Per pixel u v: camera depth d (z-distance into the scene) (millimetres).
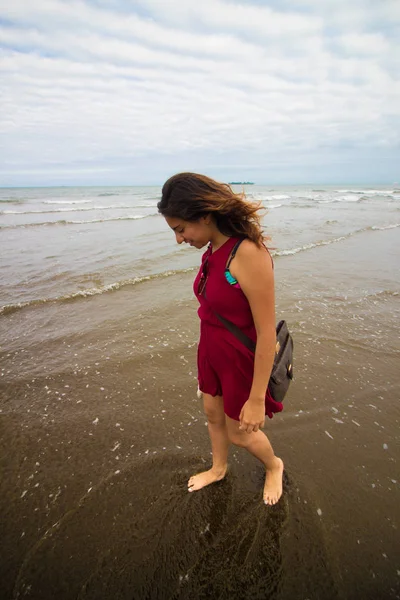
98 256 7965
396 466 2424
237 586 1714
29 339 4160
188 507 2121
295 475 2336
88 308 5109
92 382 3377
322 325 4555
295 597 1669
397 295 5668
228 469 2375
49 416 2902
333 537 1939
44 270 6770
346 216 16516
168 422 2861
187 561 1827
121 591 1696
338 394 3180
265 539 1931
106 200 30766
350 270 7102
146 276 6492
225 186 1417
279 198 34531
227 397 1706
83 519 2049
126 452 2551
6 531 1974
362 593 1681
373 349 3967
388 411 2965
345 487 2252
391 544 1903
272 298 1387
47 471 2381
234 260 1361
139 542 1924
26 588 1702
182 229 1437
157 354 3906
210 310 1608
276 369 1643
